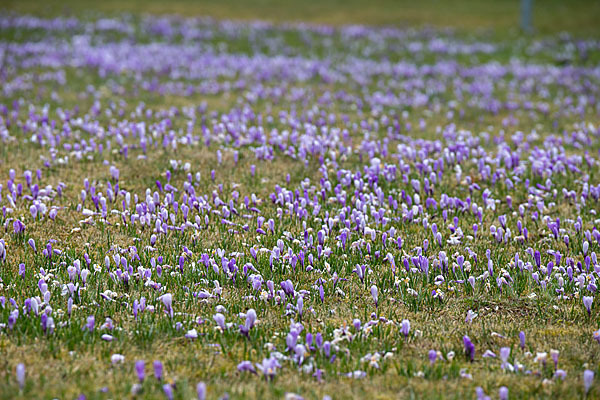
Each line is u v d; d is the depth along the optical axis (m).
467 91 24.58
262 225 11.60
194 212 12.04
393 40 37.56
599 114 21.00
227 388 7.02
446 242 11.17
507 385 7.30
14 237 10.65
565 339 8.41
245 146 16.28
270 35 37.91
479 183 14.06
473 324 8.81
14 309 8.38
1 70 25.53
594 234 10.89
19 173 13.81
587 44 36.16
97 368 7.36
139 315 8.59
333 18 46.72
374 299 8.86
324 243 10.84
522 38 38.91
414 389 7.18
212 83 24.59
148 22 40.59
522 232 11.66
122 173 14.14
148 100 21.59
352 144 16.73
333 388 7.15
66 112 18.56
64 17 40.72
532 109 21.69
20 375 6.66
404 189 13.47
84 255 9.58
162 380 7.15
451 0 54.47
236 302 9.06
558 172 14.52
